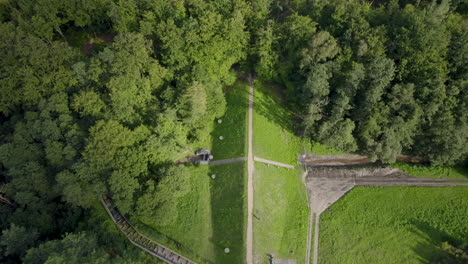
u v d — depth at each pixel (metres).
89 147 65.50
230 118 87.25
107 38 101.69
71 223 71.25
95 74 75.00
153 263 64.19
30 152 72.31
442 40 76.56
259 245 66.62
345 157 85.88
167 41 80.12
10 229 63.78
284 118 89.81
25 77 74.38
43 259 55.75
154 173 71.38
